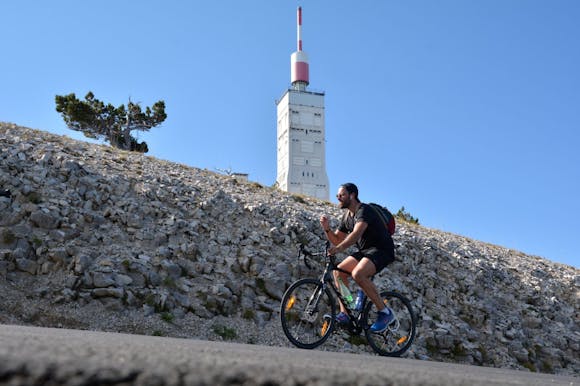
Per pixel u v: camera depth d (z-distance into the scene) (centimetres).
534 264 1702
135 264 817
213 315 814
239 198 1235
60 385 64
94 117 3616
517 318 1191
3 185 919
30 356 72
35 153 1109
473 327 1093
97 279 761
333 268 502
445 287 1191
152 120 3772
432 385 91
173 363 80
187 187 1218
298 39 14500
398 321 512
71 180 1025
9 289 710
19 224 835
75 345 109
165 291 805
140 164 1355
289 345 799
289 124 13825
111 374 69
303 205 1441
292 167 13600
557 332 1209
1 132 1268
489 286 1300
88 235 873
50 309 697
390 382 87
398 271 1166
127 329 709
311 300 502
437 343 960
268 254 1000
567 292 1470
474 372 204
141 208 1016
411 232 1495
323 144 13988
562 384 171
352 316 503
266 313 861
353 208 494
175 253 912
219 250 976
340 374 88
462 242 1702
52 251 786
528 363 1039
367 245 492
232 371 78
